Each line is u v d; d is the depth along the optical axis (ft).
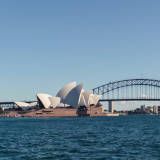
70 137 264.52
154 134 291.38
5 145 209.67
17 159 153.79
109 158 153.99
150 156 158.30
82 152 173.06
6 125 526.57
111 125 489.26
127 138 251.39
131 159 150.71
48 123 588.50
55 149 185.57
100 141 228.63
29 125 510.99
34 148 191.11
